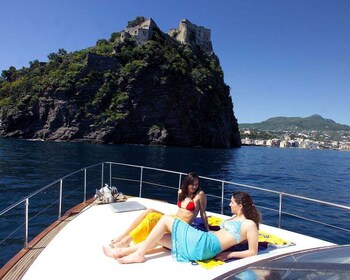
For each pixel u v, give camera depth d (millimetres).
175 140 102938
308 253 3520
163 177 33656
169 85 102688
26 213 5441
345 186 34656
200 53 142250
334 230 15039
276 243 5535
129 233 5180
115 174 33781
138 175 34156
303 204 21078
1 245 11508
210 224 5926
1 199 19125
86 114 96062
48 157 49188
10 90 116875
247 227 4621
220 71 141375
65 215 7230
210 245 4539
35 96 101562
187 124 105125
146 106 100500
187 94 105750
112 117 95500
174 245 4703
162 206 8227
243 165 55656
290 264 3088
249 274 2949
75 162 43812
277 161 72812
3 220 14609
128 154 62812
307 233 14430
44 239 5750
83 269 4531
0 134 100625
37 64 136125
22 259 4918
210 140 113625
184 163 51844
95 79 100188
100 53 109312
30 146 70125
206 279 3152
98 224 6582
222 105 126750
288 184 34594
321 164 71625
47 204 17922
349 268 2869
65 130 95812
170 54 111812
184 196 5320
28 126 100688
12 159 43875
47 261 4789
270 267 3061
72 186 24578
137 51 107188
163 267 4531
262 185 33000
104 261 4789
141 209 7676
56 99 97812
